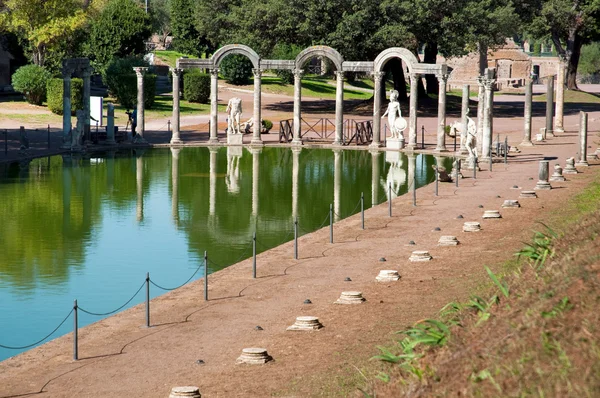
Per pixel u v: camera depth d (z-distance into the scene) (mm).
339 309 21078
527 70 141250
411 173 48969
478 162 51281
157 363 17828
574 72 113938
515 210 32906
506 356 11977
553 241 20078
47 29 81625
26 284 25078
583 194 35281
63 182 44688
